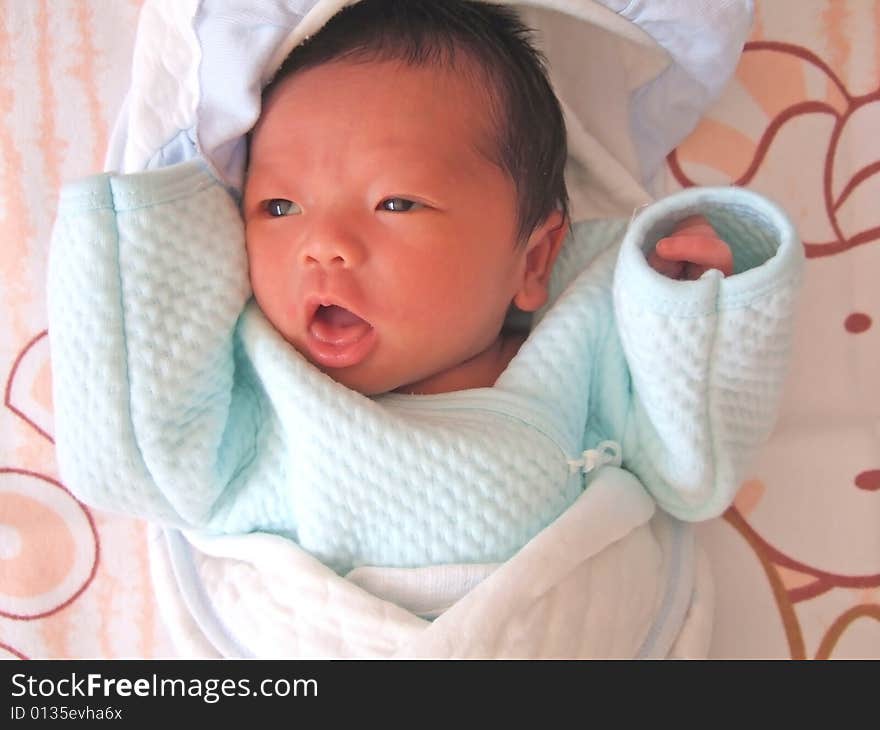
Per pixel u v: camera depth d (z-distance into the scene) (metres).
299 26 0.80
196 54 0.86
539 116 0.89
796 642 0.96
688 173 1.02
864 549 0.97
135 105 0.90
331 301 0.79
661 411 0.81
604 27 0.89
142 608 1.02
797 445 0.99
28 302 1.03
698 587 0.92
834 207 1.01
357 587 0.78
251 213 0.85
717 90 0.95
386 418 0.79
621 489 0.84
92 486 0.82
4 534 1.02
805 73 1.02
